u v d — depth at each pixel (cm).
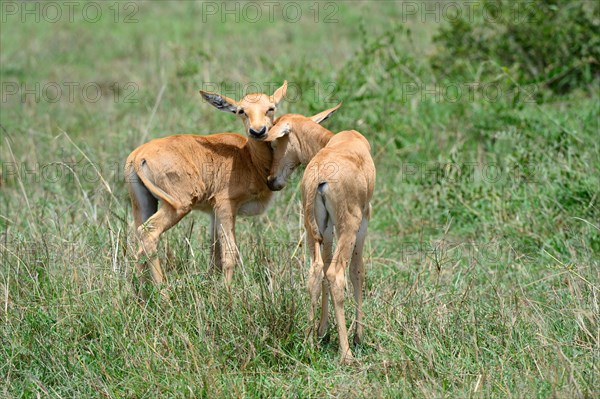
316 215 1945
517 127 3269
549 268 2323
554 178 2830
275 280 2102
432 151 3303
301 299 2086
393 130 3356
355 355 1992
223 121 3409
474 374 1814
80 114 4066
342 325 1930
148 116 3728
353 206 1945
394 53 3828
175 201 2239
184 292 2075
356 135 2134
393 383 1805
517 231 2652
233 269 2270
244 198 2372
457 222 2844
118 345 1914
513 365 1870
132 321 1986
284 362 1938
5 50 5344
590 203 2598
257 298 2050
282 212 2784
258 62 4225
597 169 2808
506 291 2239
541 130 3197
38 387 1834
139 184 2281
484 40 4022
